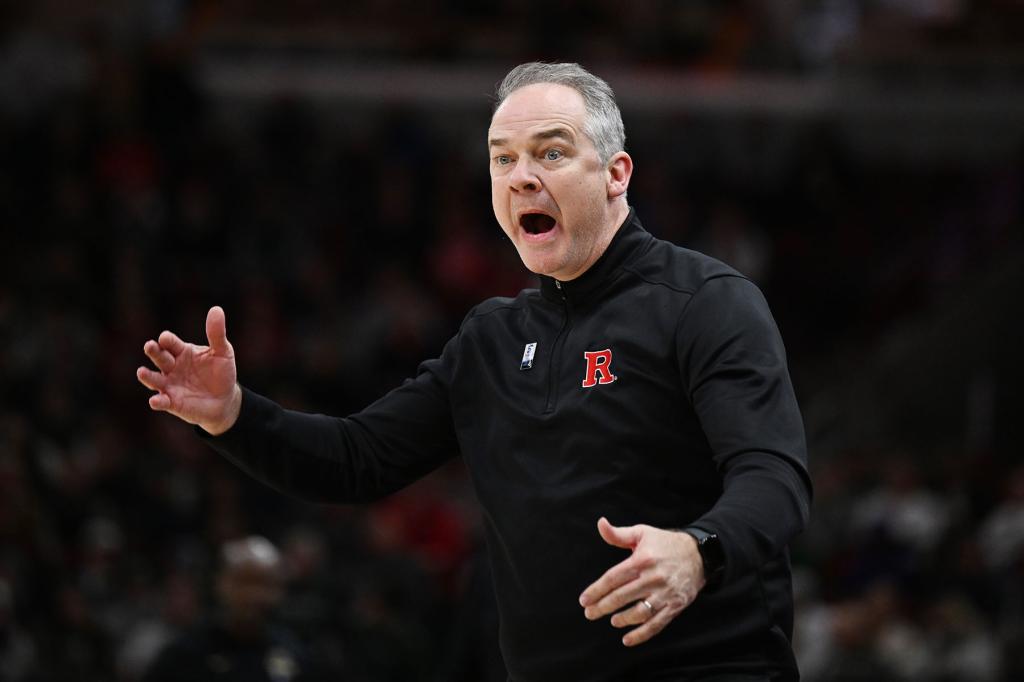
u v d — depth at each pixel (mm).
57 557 29797
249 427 10148
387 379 43250
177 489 34250
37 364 37031
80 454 34875
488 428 10117
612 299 9914
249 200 46688
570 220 9820
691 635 9188
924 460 43781
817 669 29766
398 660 28625
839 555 36500
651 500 9383
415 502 37906
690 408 9422
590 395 9578
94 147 46562
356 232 48594
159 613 30547
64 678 28125
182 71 49562
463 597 19297
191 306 43188
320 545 31875
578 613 9328
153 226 44625
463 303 47594
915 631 31234
